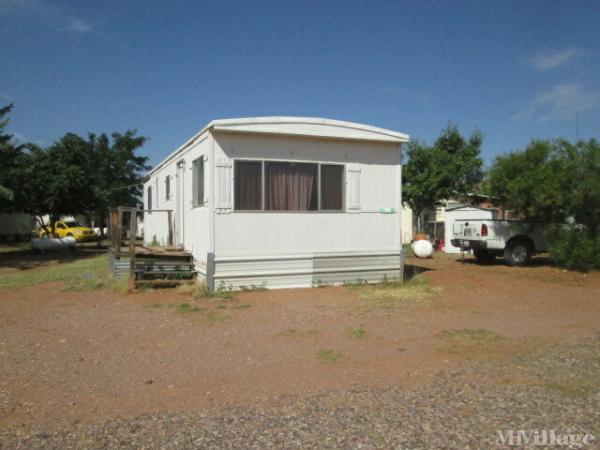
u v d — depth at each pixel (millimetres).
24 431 3732
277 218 10266
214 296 9430
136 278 10375
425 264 15406
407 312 8141
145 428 3764
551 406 4145
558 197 13352
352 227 10977
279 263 10281
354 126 10789
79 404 4285
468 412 4023
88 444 3500
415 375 4984
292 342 6297
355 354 5773
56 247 22500
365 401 4273
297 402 4273
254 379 4918
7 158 20359
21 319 7648
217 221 9766
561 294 9906
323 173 10711
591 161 13492
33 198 23047
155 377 4996
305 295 9648
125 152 39719
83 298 9438
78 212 25469
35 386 4734
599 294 9914
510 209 15078
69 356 5715
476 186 24422
